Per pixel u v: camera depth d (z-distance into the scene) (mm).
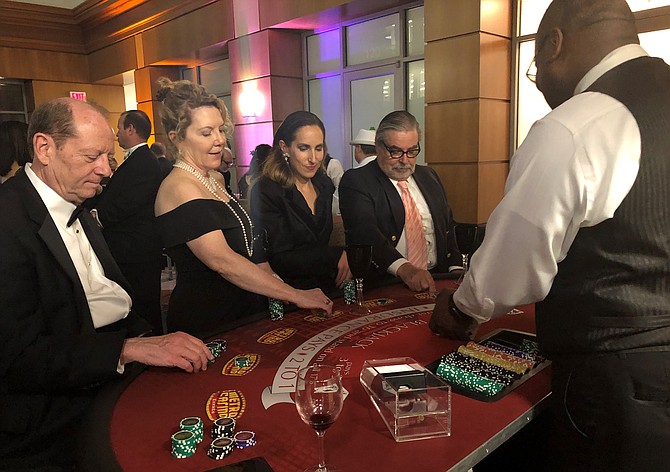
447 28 4473
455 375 1227
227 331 1662
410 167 2336
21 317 1215
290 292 1790
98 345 1271
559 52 1155
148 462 935
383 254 2219
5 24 8477
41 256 1260
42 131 1272
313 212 2268
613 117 1018
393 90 5449
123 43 8398
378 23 5496
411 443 977
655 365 1019
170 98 1823
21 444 1258
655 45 3803
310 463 920
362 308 1881
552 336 1146
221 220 1785
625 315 1035
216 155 1860
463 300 1314
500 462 1478
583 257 1068
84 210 1515
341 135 6121
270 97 6113
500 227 1136
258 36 6113
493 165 4629
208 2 6625
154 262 3236
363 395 1186
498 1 4395
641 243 1011
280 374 1323
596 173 1003
